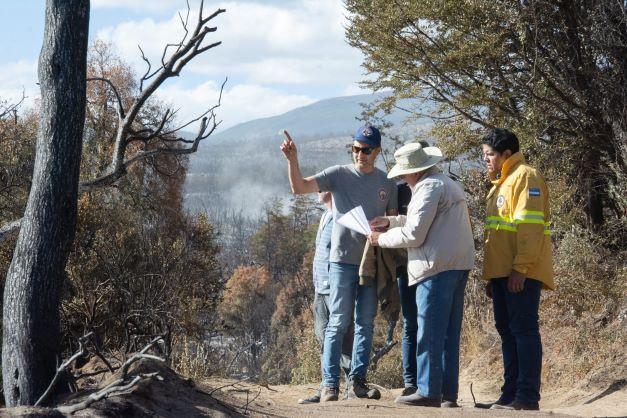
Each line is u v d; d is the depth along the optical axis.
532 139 12.85
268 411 5.49
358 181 6.70
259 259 95.88
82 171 23.12
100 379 6.42
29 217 5.26
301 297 57.88
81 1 5.39
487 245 6.44
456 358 6.33
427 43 13.84
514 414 5.58
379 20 13.76
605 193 12.73
